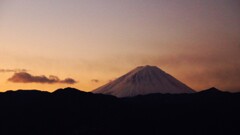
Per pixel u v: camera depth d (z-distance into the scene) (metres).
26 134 96.06
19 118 103.12
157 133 102.38
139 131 100.94
